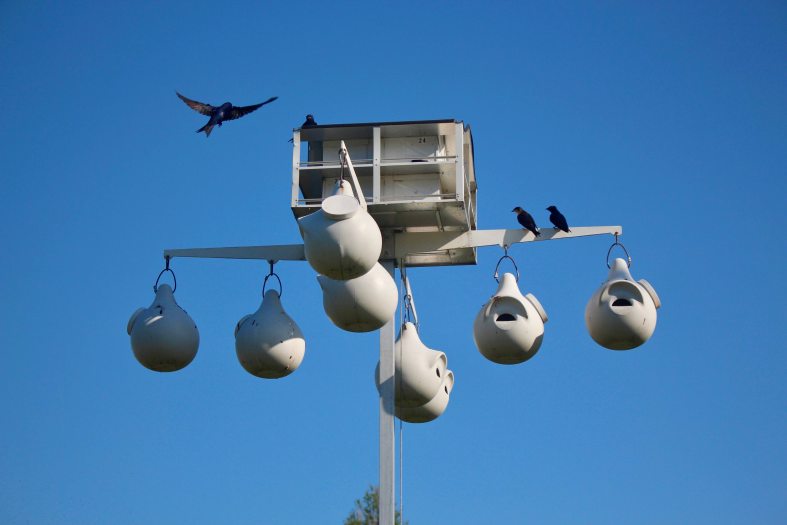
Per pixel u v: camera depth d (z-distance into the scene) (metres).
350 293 6.75
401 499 7.36
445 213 7.30
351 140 7.53
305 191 7.69
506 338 7.17
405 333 7.40
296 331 7.27
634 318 7.14
